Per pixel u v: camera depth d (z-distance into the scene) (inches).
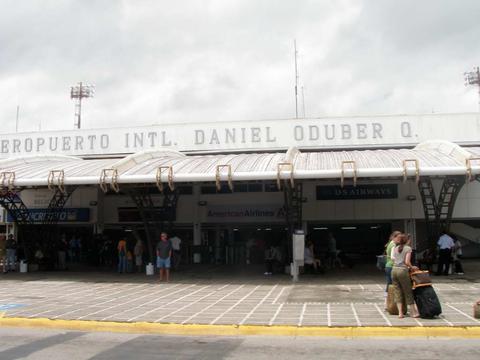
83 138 1217.4
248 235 1083.9
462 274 765.9
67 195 1006.4
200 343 342.6
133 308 476.4
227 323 390.9
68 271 931.3
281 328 370.3
